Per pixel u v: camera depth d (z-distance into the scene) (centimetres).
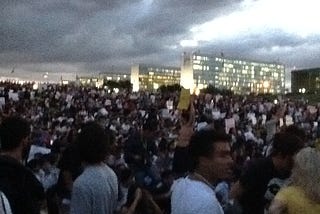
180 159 279
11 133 240
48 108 2166
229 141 207
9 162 229
